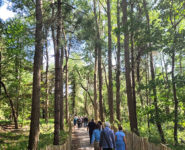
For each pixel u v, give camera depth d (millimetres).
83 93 50281
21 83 18875
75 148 11406
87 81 40156
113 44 27297
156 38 11828
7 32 7914
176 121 11719
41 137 14805
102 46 12477
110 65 19969
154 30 12297
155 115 12656
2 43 10211
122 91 29344
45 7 12250
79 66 35812
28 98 19766
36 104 9898
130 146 8680
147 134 13086
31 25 10344
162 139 12453
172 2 12242
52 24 10734
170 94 12562
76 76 37969
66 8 11672
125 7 14727
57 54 11820
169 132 14555
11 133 15383
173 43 11328
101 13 29703
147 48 12594
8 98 18531
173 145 10797
